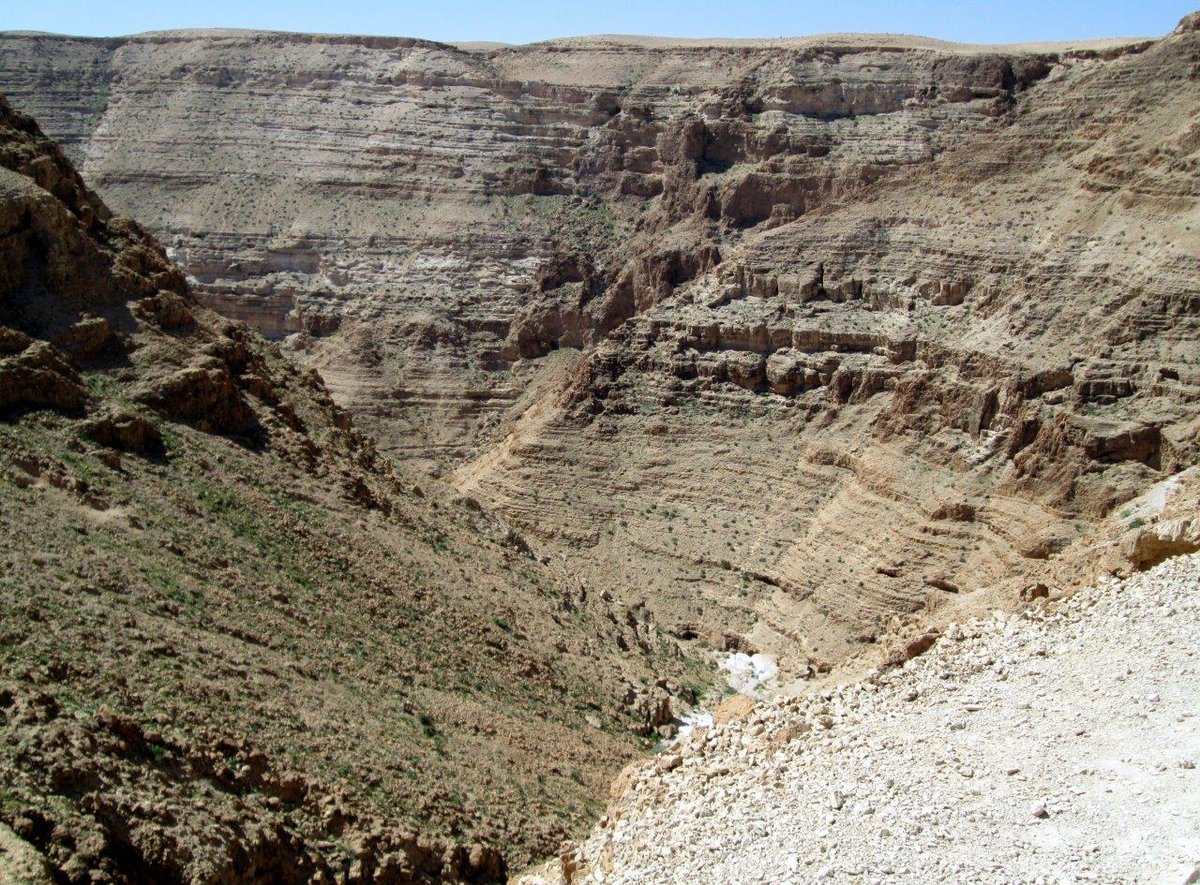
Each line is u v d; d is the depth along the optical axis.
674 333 119.44
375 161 171.25
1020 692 30.00
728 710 42.56
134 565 45.59
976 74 134.00
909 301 112.00
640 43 176.38
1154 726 26.91
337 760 40.28
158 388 56.84
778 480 103.69
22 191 57.09
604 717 55.84
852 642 82.88
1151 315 91.06
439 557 62.31
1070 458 83.00
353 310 158.00
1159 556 36.16
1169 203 99.19
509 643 57.25
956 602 51.88
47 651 37.47
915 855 24.17
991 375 94.62
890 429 97.75
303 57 183.25
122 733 34.75
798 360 112.38
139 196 175.25
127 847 30.94
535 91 169.62
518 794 44.41
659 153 156.88
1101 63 127.81
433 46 180.12
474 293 156.12
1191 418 82.81
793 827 26.52
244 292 163.25
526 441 115.12
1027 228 110.25
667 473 109.12
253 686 42.09
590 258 153.62
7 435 49.06
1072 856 23.25
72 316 56.94
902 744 28.80
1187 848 22.88
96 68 191.75
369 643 50.72
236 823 34.03
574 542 105.00
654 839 29.06
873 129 137.50
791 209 138.25
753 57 161.75
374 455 70.44
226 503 53.78
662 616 93.50
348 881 35.88
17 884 27.17
